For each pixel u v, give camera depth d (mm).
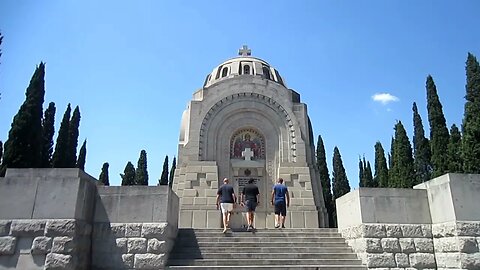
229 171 25875
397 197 14180
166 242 13047
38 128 26609
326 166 46875
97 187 13555
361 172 55000
